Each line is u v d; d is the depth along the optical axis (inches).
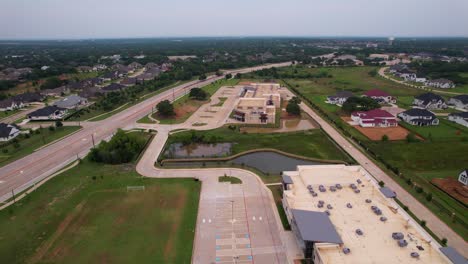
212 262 1831.9
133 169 3043.8
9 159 3292.3
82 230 2108.8
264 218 2245.3
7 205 2418.8
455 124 4234.7
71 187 2691.9
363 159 3203.7
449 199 2420.0
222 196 2536.9
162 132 4114.2
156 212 2319.1
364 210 2068.2
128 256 1867.6
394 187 2630.4
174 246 1956.2
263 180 2797.7
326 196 2235.5
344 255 1664.6
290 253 1898.4
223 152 3474.4
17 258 1852.9
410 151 3363.7
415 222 2020.2
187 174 2935.5
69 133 4097.0
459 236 2004.2
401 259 1631.4
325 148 3518.7
